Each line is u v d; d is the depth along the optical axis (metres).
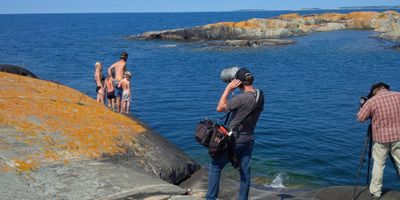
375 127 6.29
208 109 21.27
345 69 37.41
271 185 10.14
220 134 5.23
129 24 175.12
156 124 17.94
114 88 12.92
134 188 6.01
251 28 77.44
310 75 34.41
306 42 68.38
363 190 6.80
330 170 11.54
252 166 11.65
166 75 35.62
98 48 64.81
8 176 5.69
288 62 44.56
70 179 6.01
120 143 8.05
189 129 16.89
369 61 42.66
